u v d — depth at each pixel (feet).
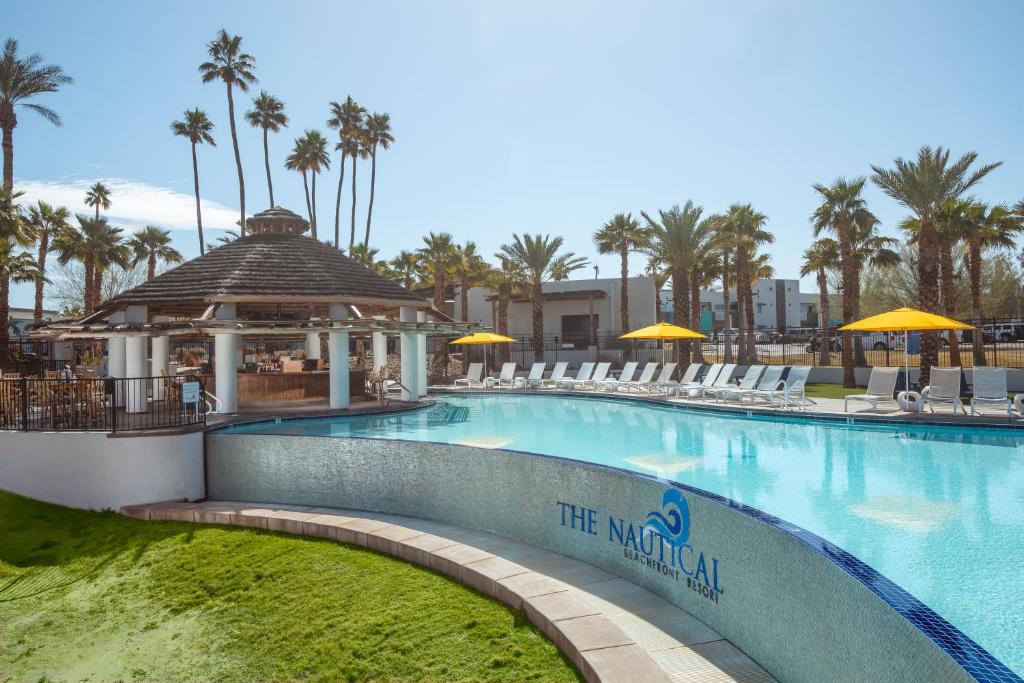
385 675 20.59
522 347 118.83
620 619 20.06
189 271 59.82
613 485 24.27
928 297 63.77
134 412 50.49
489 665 19.20
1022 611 16.88
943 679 9.81
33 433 40.16
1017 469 34.01
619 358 122.83
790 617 15.31
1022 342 106.93
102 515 38.34
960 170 61.11
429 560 26.73
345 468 36.14
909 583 18.81
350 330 56.54
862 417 47.52
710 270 126.21
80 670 24.43
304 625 24.61
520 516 28.68
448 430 49.83
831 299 168.66
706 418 55.57
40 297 111.34
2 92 104.32
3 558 33.76
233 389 51.03
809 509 27.02
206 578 29.50
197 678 23.04
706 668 16.72
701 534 19.63
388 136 171.32
